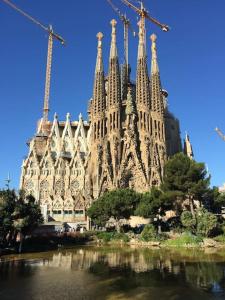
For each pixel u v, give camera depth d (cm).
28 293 2922
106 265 4450
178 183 8381
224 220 8400
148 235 7912
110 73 15188
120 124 14425
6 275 3753
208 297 2717
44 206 13650
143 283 3269
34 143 16012
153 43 16175
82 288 3094
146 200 8756
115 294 2862
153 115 14775
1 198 5900
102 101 15162
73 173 15150
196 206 10306
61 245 7862
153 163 13900
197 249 6391
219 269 3944
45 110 19750
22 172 15438
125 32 18550
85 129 17238
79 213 14150
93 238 8912
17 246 6731
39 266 4406
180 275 3625
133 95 16062
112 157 13975
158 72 15588
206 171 8694
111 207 9100
